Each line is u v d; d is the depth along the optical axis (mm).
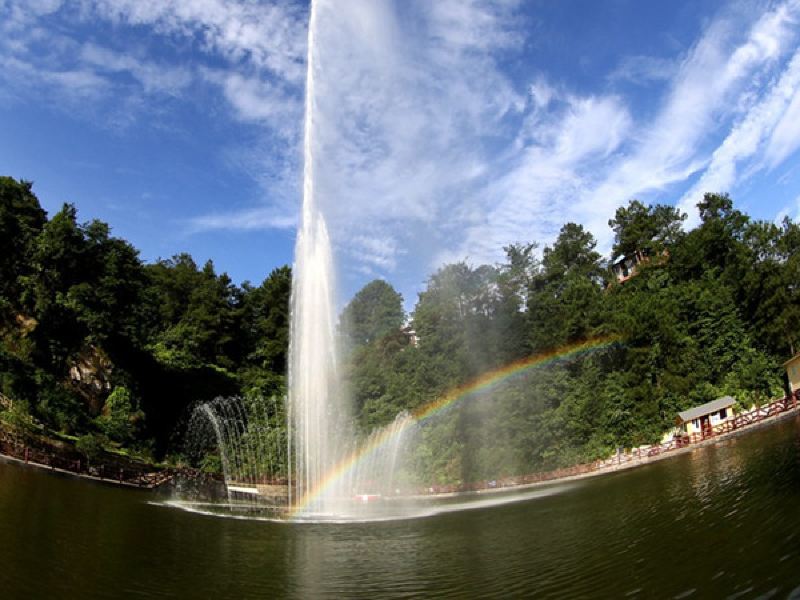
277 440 53156
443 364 62781
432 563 17562
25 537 17766
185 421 60875
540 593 13594
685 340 57875
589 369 55094
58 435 38500
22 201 56000
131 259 60906
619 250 92688
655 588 13047
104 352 55000
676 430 51844
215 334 81000
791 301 58562
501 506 32188
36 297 49625
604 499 28438
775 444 34469
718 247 73562
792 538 15070
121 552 17547
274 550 19922
